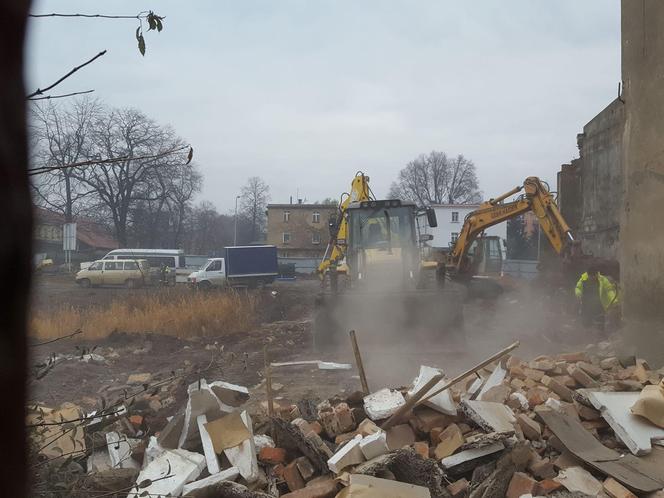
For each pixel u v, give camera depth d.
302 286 37.31
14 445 2.11
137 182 48.09
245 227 80.44
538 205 17.88
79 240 47.25
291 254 71.88
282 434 5.13
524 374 6.66
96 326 14.52
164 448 5.14
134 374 9.92
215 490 4.31
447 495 4.42
